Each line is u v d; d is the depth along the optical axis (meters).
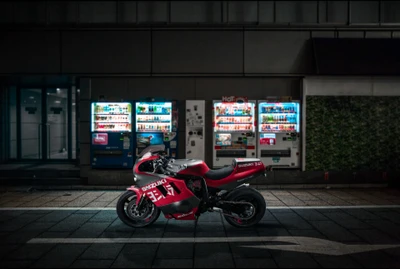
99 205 6.61
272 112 8.44
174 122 8.25
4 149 10.13
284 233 4.86
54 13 8.73
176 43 8.61
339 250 4.19
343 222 5.39
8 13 8.73
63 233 4.89
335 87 8.67
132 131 8.32
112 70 8.62
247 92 8.80
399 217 5.69
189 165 4.96
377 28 8.65
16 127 10.40
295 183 8.61
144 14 8.73
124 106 8.29
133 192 5.21
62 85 10.33
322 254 4.06
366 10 8.80
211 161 8.69
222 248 4.28
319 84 8.66
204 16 8.74
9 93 10.23
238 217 5.07
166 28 8.58
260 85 8.80
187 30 8.60
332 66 8.38
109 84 8.75
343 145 8.73
